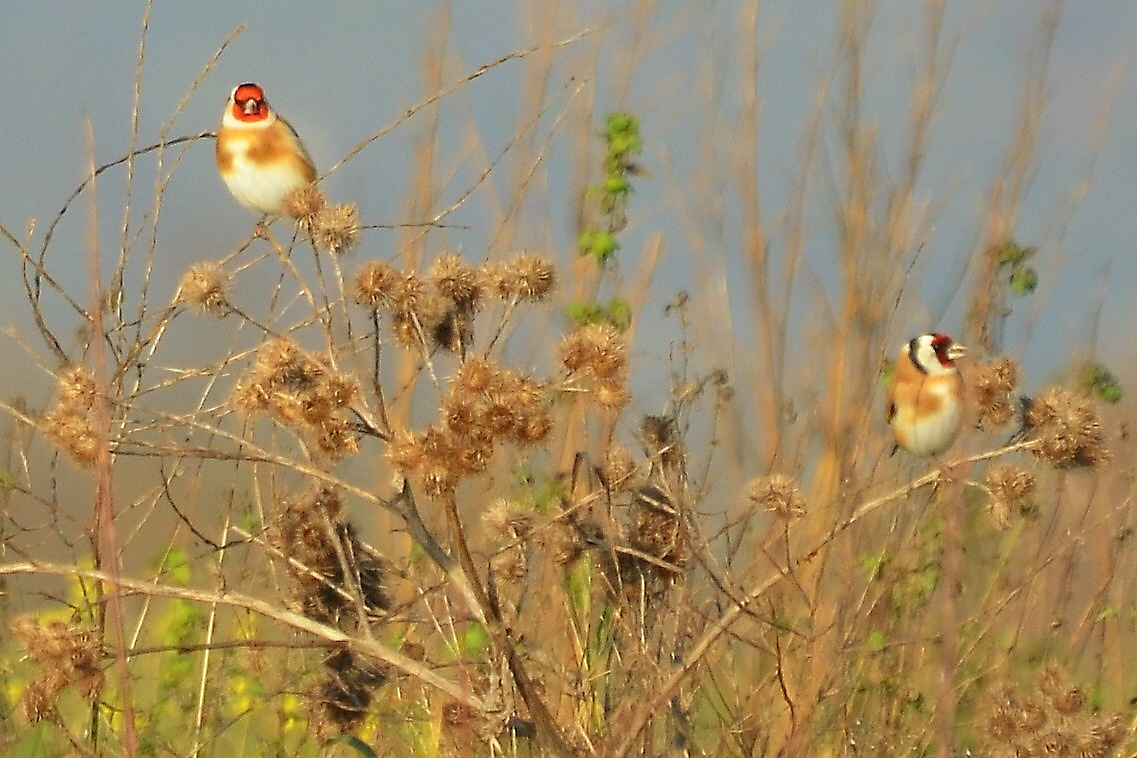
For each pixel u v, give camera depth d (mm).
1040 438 9414
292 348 8773
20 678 10531
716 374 11047
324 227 9297
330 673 9641
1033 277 11297
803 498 9516
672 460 9875
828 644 10383
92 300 8102
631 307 11016
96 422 8562
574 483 9836
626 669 9961
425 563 10766
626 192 10836
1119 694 11422
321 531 9750
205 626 10812
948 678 6910
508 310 9219
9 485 9812
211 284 9148
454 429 8461
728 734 9867
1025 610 11016
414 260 11523
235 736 10945
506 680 8898
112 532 7918
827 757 10469
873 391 11320
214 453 8594
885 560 10992
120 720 10453
